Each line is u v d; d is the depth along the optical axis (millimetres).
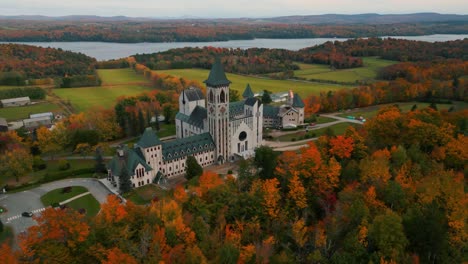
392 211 95250
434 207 93000
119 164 152000
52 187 154250
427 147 139750
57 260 77250
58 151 194375
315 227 100500
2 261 71812
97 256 79625
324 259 86562
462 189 103250
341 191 109812
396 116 148000
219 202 106938
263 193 107812
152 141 157750
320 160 119125
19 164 155125
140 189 152375
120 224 92625
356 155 133875
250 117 187125
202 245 86750
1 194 148000
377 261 83312
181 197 108000
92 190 150875
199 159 175625
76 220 84938
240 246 89812
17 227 123188
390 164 122625
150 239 85062
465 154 126375
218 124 174750
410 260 83688
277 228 100625
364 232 88125
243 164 132875
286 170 122250
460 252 92000
